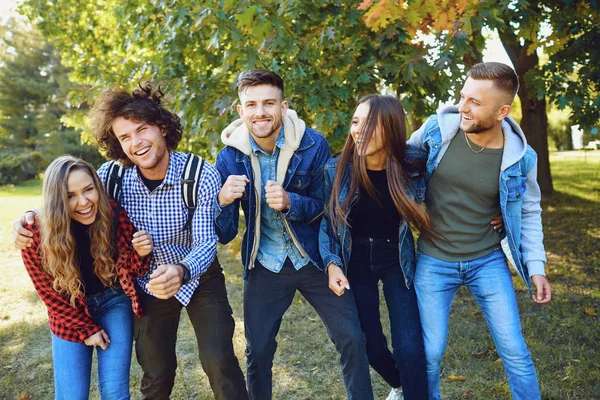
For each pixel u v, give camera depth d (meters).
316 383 3.27
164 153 2.26
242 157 2.43
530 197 2.42
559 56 5.29
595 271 5.56
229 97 4.05
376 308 2.54
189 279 2.04
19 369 3.55
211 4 3.79
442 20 3.58
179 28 4.38
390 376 2.66
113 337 2.20
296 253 2.44
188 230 2.31
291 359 3.61
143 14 5.35
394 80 3.99
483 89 2.13
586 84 5.23
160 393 2.29
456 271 2.40
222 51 4.64
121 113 2.15
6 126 29.50
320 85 3.84
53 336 2.16
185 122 4.44
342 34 4.00
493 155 2.31
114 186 2.28
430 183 2.44
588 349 3.57
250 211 2.38
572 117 5.48
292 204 2.29
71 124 7.61
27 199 15.89
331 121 3.78
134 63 5.71
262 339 2.36
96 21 7.29
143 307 2.29
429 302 2.39
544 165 11.04
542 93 5.37
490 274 2.37
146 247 2.08
